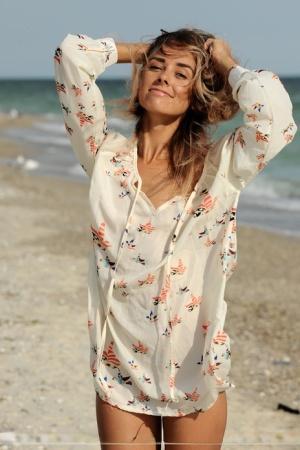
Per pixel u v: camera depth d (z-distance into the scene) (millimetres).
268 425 6234
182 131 3537
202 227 3383
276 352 8227
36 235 14000
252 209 18281
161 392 3369
